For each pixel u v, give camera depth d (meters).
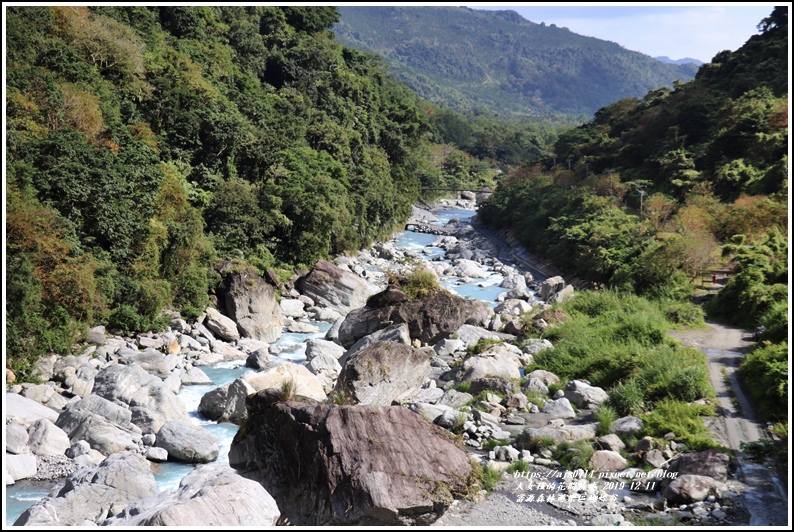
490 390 30.02
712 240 60.47
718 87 124.31
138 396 30.02
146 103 65.31
